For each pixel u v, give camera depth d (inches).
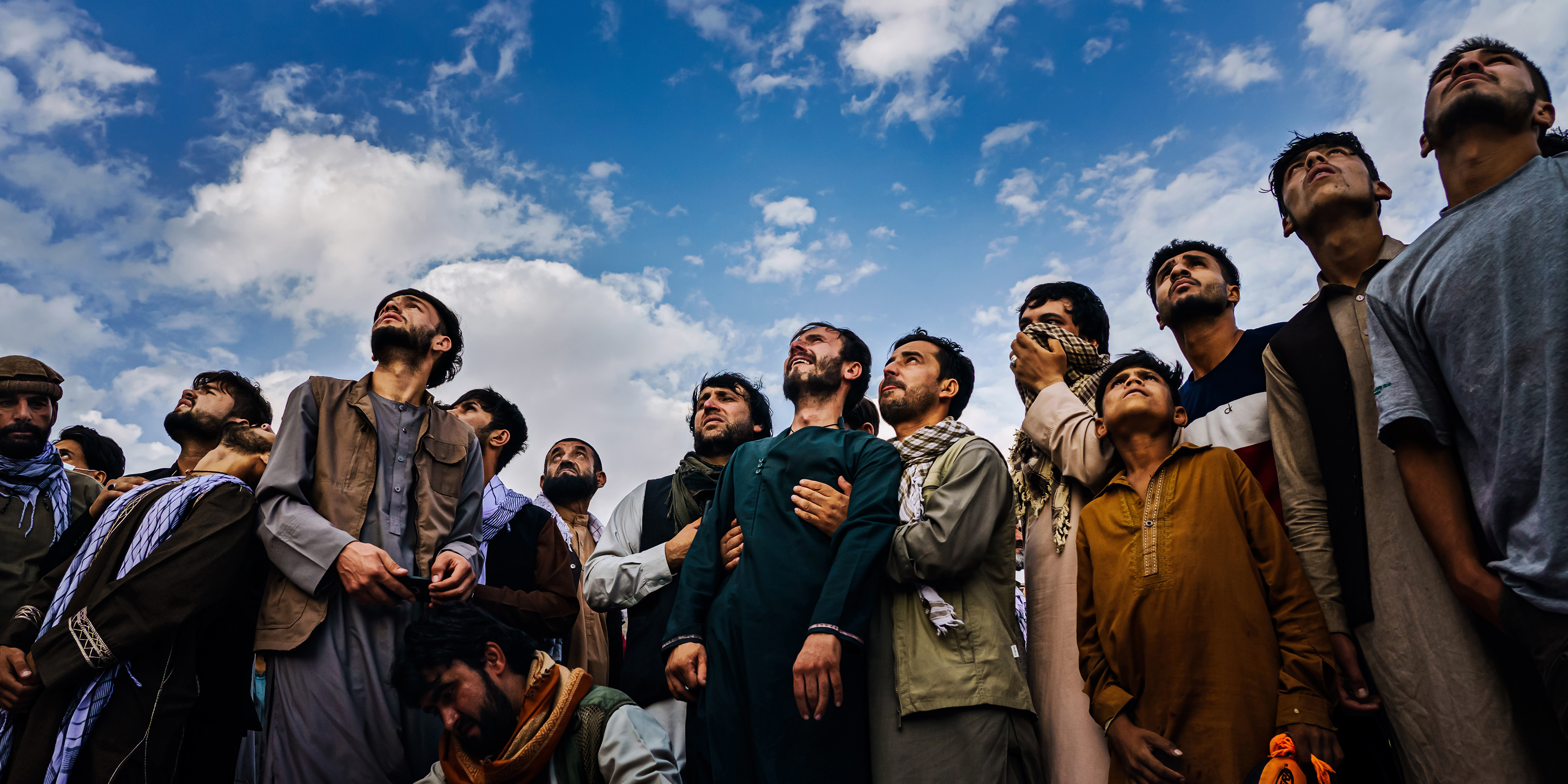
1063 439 130.7
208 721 134.2
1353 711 106.0
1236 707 99.5
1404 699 102.4
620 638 180.1
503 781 116.8
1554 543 85.4
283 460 134.8
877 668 118.3
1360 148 131.4
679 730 137.2
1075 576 126.6
